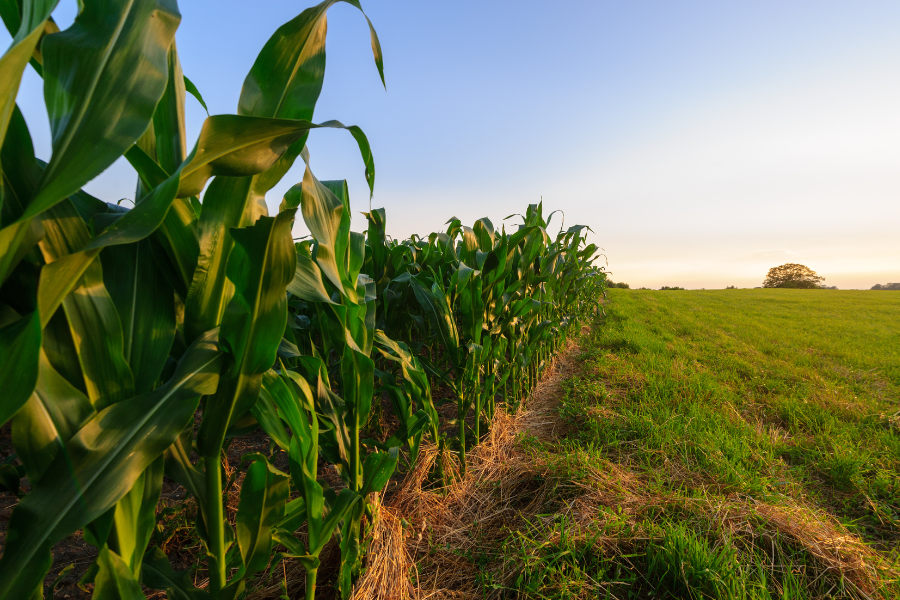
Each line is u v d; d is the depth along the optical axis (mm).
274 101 834
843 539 1659
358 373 1312
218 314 859
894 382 4480
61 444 648
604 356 5141
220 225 826
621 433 2795
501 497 2117
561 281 4512
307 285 1056
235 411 844
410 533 1732
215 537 868
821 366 5223
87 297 690
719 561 1485
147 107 603
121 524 716
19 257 569
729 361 5133
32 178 615
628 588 1490
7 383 555
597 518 1769
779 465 2461
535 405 3514
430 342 3205
